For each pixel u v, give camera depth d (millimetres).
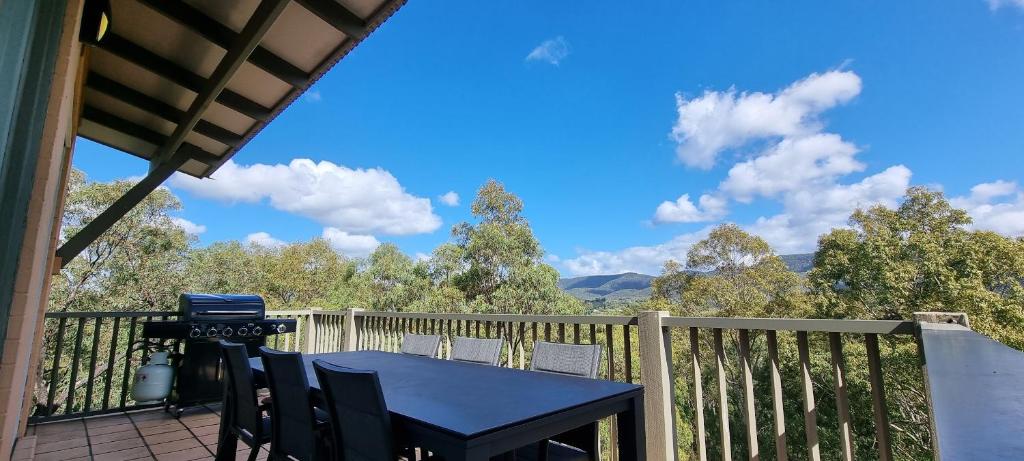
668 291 22609
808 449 1852
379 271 23422
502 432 1268
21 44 1450
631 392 1757
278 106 3770
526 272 18891
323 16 2760
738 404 13094
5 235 1479
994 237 14000
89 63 3309
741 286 20047
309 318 5660
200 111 3381
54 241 3314
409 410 1433
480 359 2676
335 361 2582
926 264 14172
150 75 3451
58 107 1619
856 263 15555
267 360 1940
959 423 649
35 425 3523
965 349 1066
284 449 1868
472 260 19938
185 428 3490
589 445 1891
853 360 12133
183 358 3975
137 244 14367
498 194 21031
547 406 1492
